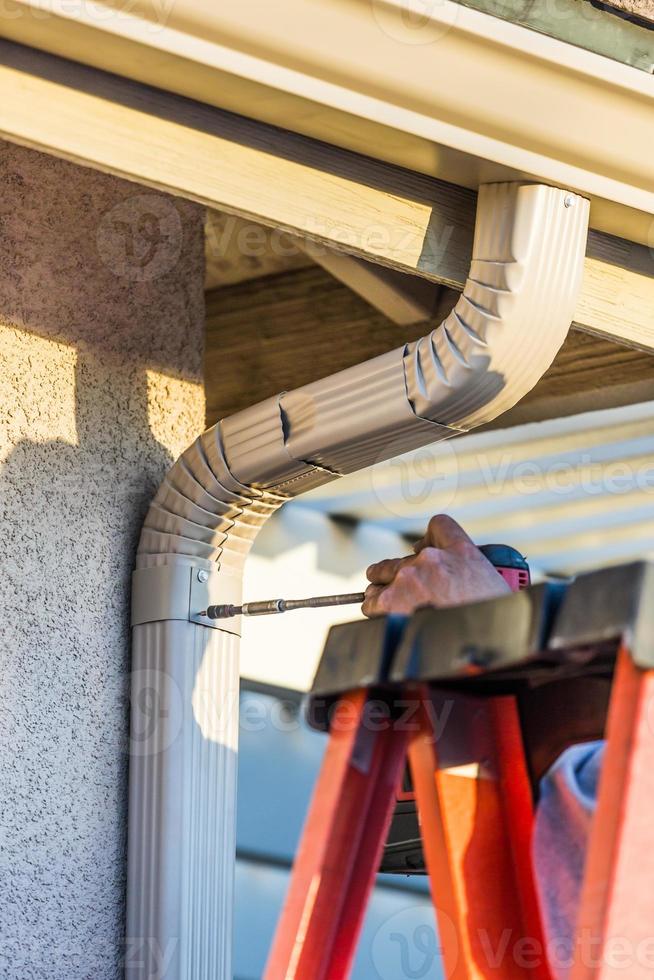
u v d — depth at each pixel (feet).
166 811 10.37
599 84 9.21
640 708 4.90
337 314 15.48
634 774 4.85
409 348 9.92
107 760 10.51
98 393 11.00
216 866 10.62
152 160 8.64
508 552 10.14
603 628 5.00
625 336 10.64
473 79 8.90
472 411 9.88
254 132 9.05
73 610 10.48
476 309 9.58
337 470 10.57
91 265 11.13
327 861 5.93
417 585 8.38
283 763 21.44
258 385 15.98
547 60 8.96
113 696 10.65
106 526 10.85
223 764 10.81
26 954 9.70
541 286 9.56
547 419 15.28
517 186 9.60
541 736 6.67
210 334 16.40
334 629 6.16
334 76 8.57
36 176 10.85
